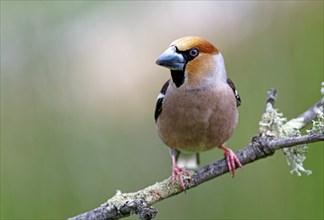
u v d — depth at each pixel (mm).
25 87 12219
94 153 11680
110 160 11688
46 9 12609
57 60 12531
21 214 10883
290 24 11914
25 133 11719
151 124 12430
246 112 11430
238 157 8828
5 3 12500
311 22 11727
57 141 11664
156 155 12055
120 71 12906
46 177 11242
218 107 9484
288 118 11148
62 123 11961
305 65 11359
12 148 11523
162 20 13156
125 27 13109
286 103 11281
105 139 11969
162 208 11156
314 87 11164
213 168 8836
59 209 11039
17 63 12367
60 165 11406
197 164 11180
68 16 12758
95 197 11203
